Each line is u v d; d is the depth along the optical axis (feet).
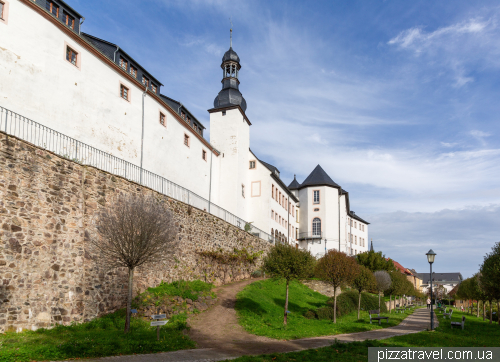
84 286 48.39
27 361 29.86
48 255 44.34
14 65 51.49
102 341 36.88
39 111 54.85
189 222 77.00
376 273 109.19
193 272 76.02
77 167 50.49
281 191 163.32
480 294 111.86
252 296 74.02
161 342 39.70
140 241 43.14
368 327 69.00
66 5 61.82
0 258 38.88
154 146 84.33
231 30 151.64
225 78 145.18
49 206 45.32
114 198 56.34
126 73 74.84
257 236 119.85
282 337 50.80
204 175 114.42
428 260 71.97
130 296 43.83
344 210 200.85
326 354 39.78
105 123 68.64
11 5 51.78
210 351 39.58
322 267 73.10
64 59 60.13
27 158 43.11
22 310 40.47
